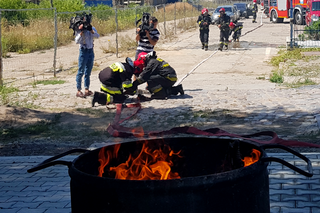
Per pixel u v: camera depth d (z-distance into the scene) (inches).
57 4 1162.6
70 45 933.8
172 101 376.8
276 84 437.4
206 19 759.7
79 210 95.3
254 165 93.7
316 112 307.9
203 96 394.0
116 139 270.8
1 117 330.0
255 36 979.9
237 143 106.0
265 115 311.7
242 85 442.6
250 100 367.2
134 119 319.6
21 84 516.1
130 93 368.5
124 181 86.8
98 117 332.8
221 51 752.3
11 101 398.6
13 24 969.5
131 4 1551.4
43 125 310.7
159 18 1389.0
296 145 230.8
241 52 725.3
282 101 355.3
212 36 1034.1
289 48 700.7
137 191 86.2
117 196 87.6
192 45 859.4
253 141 241.9
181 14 1545.3
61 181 197.8
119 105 351.9
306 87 409.4
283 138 248.7
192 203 86.4
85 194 92.5
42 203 171.3
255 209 94.7
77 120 327.0
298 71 506.9
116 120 315.9
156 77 376.2
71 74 592.1
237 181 89.7
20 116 338.3
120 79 367.9
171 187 85.4
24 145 266.5
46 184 194.1
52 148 259.1
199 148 120.3
